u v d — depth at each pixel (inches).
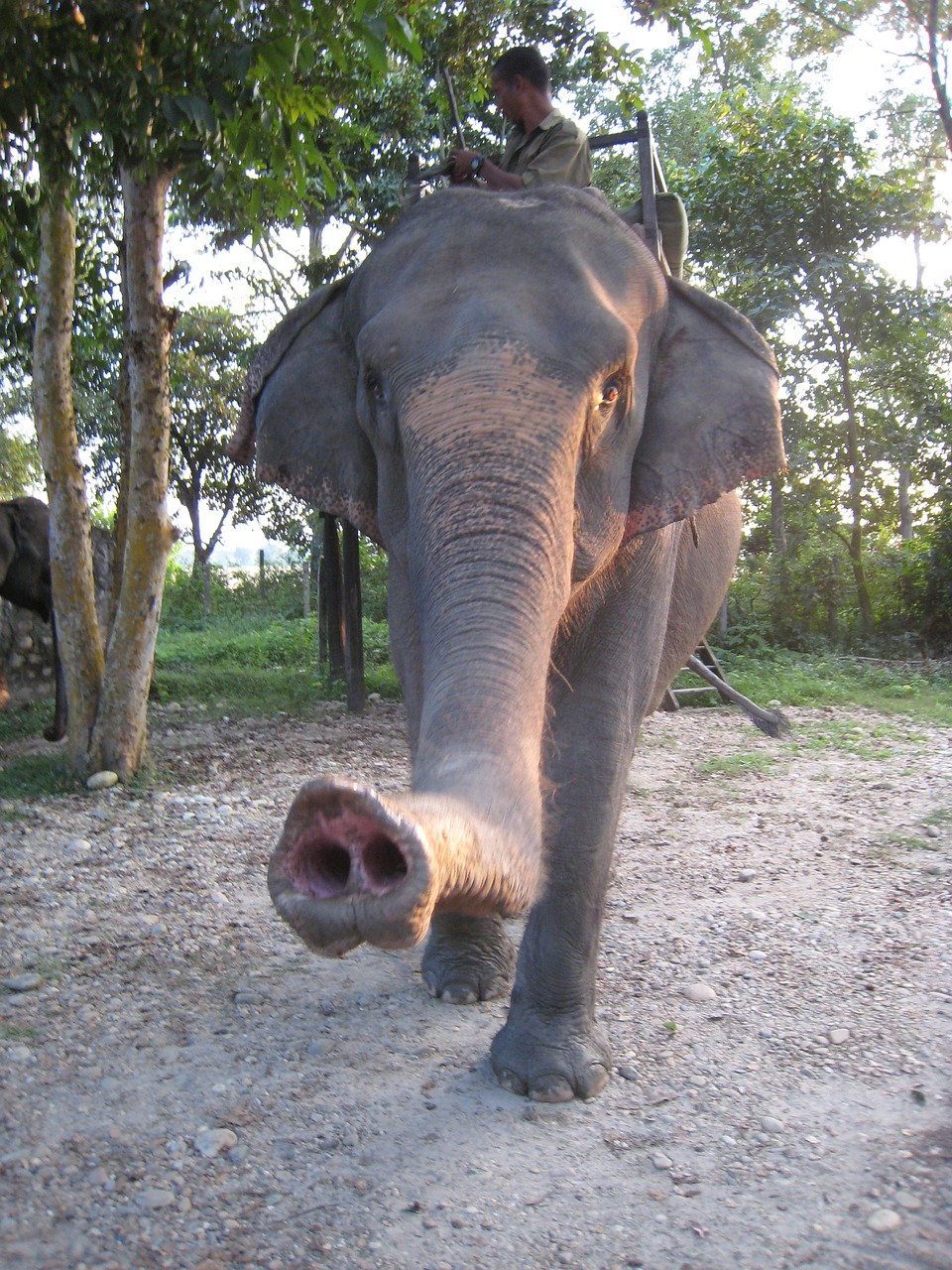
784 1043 148.1
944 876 220.4
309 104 226.4
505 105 151.6
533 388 97.3
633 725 135.4
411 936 58.6
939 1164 119.5
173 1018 158.7
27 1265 104.7
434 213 115.4
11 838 252.5
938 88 676.7
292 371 132.8
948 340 666.2
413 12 284.2
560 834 130.7
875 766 330.0
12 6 195.9
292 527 1037.8
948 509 670.5
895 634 658.8
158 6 198.7
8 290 331.6
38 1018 158.9
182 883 220.1
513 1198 114.7
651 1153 122.5
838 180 626.2
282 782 312.0
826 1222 109.7
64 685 328.5
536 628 88.0
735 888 214.7
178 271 301.7
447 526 91.7
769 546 737.6
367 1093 136.5
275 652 632.4
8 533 414.0
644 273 119.4
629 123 838.5
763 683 483.5
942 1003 160.1
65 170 230.2
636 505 121.0
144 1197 115.0
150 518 301.7
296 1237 108.9
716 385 123.3
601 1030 141.1
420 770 78.7
